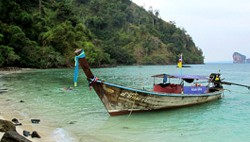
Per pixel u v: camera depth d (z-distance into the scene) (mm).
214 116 17016
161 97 17000
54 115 16109
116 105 15852
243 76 61969
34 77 44688
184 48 195875
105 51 118750
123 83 38531
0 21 72312
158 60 156125
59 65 79938
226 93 28453
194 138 12414
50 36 83812
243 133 13297
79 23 107938
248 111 18625
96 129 13406
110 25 168500
